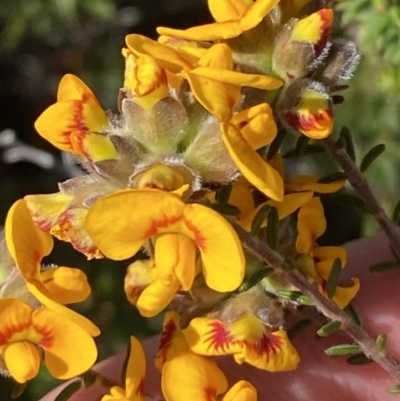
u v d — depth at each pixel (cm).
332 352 9
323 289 9
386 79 14
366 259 13
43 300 8
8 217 8
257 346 9
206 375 9
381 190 16
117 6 23
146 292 8
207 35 8
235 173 8
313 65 9
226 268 8
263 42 9
